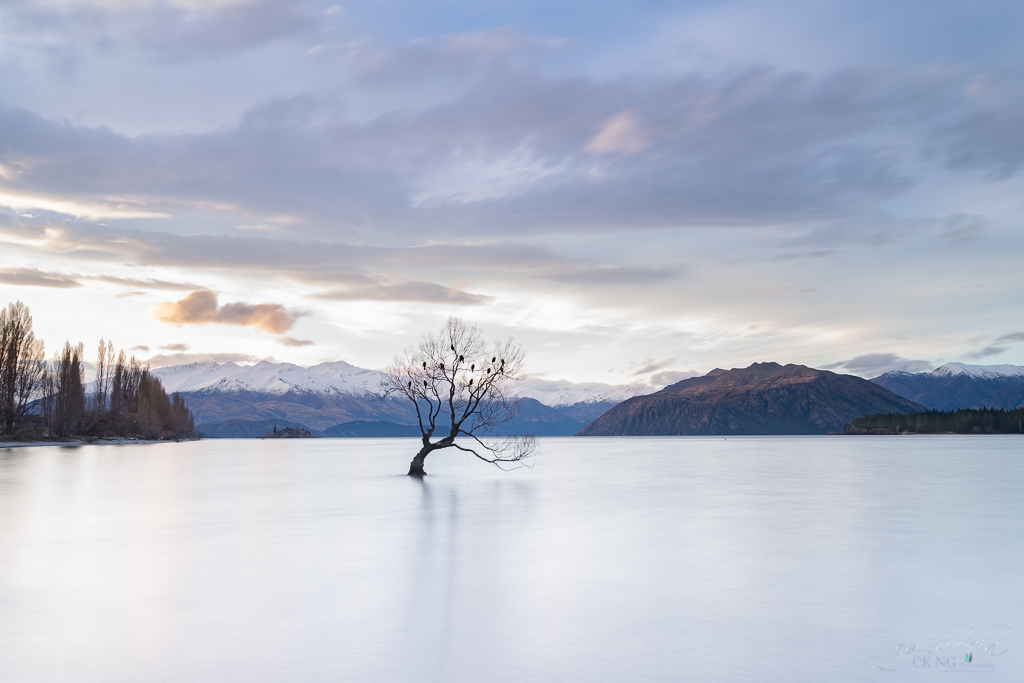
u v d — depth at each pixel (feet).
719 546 62.80
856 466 210.18
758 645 34.37
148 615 39.52
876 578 49.47
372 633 36.06
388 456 317.42
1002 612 40.45
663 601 42.78
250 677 29.81
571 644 34.40
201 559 56.34
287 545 63.16
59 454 264.31
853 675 30.37
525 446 155.12
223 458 282.97
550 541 65.26
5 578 49.47
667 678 29.86
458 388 161.99
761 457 293.64
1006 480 148.56
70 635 35.81
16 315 361.92
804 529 73.82
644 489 125.70
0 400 354.13
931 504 99.86
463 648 33.76
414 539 66.49
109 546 62.85
